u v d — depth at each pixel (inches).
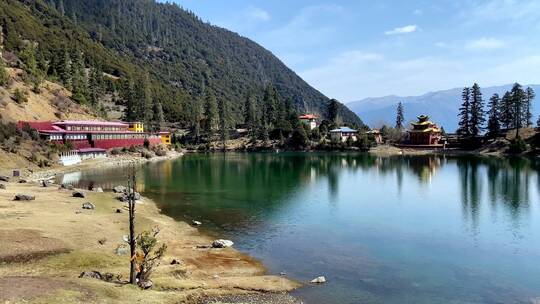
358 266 1590.8
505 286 1402.6
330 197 3110.2
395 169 5078.7
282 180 4062.5
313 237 2001.7
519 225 2229.3
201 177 4264.3
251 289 1325.0
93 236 1647.4
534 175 4234.7
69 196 2539.4
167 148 7859.3
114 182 3759.8
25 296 922.1
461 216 2454.5
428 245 1876.2
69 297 955.3
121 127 7381.9
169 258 1568.7
